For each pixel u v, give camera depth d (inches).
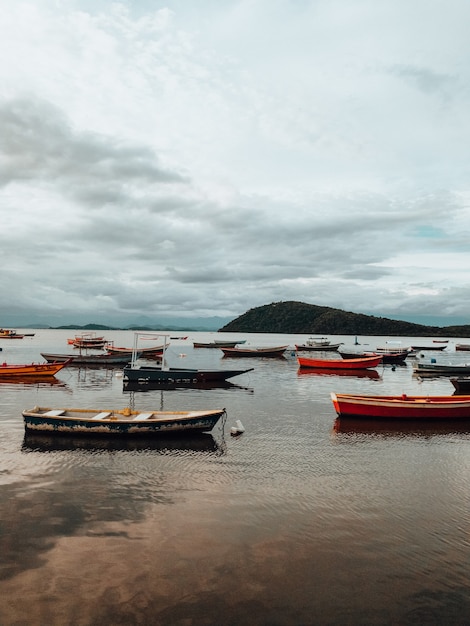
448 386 1905.8
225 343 4977.9
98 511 542.3
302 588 392.5
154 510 548.1
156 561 430.6
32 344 5265.8
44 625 340.8
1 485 622.8
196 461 750.5
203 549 455.2
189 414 930.7
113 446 829.8
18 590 381.4
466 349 5487.2
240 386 1764.3
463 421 1099.3
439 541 482.6
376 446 874.1
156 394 1493.6
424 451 847.1
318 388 1744.6
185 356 3587.6
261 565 427.2
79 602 367.9
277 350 3659.0
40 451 788.6
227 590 387.5
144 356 3243.1
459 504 587.5
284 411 1224.8
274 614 358.3
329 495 609.0
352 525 517.3
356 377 2217.0
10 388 1593.3
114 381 1825.8
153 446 834.8
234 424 1039.6
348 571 420.2
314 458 784.9
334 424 1061.8
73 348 4313.5
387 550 461.1
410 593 389.4
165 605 366.3
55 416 864.3
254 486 637.3
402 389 1784.0
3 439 864.3
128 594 379.2
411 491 633.0
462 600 381.4
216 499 585.6
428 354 4761.3
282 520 526.0
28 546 454.6
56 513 534.6
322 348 4101.9
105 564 423.5
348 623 350.3
